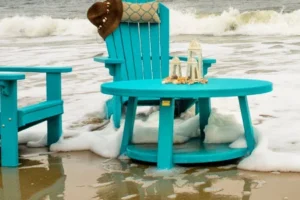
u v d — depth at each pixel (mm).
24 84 9430
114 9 6023
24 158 4602
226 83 4332
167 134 4059
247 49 14758
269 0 33719
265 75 9250
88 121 6129
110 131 5312
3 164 4316
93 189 3590
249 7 32156
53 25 26938
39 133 5340
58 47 18062
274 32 21891
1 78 4082
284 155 4000
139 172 4012
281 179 3703
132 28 6137
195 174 3902
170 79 4457
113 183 3721
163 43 6117
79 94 8094
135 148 4449
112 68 5492
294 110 6254
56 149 4867
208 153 4152
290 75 9148
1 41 22812
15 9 40531
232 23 22844
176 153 4188
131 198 3355
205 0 34594
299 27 21938
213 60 5555
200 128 4883
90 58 13625
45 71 4941
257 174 3859
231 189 3494
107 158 4539
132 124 4617
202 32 23531
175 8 31984
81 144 4902
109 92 4129
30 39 23938
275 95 7289
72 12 38344
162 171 3988
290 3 32656
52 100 4984
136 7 6051
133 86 4184
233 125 4742
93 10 6043
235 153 4211
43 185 3727
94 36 24875
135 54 6078
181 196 3367
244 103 4277
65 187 3660
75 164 4340
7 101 4223
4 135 4281
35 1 43375
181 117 5789
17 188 3664
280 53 13234
